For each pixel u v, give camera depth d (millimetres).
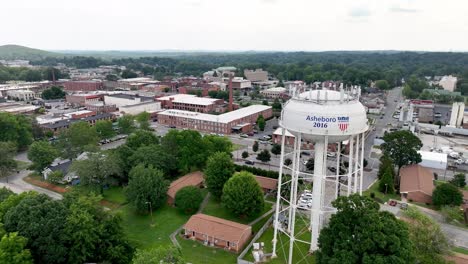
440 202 62875
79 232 43500
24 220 43719
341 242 34406
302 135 44250
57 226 43812
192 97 174000
